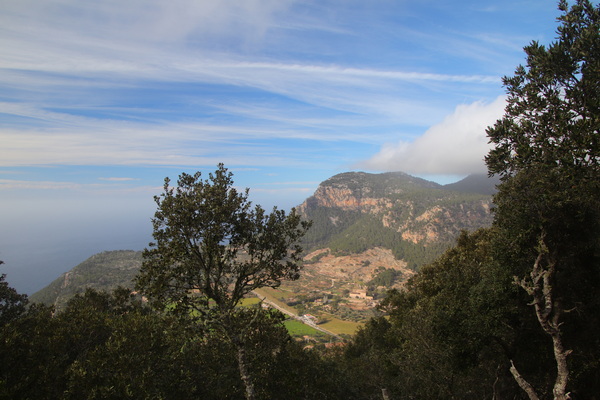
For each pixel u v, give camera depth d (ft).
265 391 56.18
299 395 65.00
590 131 33.91
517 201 40.75
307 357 73.51
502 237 46.11
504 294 47.55
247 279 49.67
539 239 38.27
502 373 57.36
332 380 74.13
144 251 42.39
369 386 88.69
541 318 34.04
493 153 42.73
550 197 35.83
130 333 48.85
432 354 66.69
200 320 45.55
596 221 37.04
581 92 36.37
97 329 56.34
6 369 40.14
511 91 42.65
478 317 50.26
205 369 53.16
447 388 65.77
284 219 51.49
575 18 37.88
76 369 41.24
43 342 46.62
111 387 39.01
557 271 43.96
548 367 53.01
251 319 50.70
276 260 50.70
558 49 36.96
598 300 43.34
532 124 39.52
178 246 40.88
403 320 100.22
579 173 34.78
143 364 45.11
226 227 45.75
